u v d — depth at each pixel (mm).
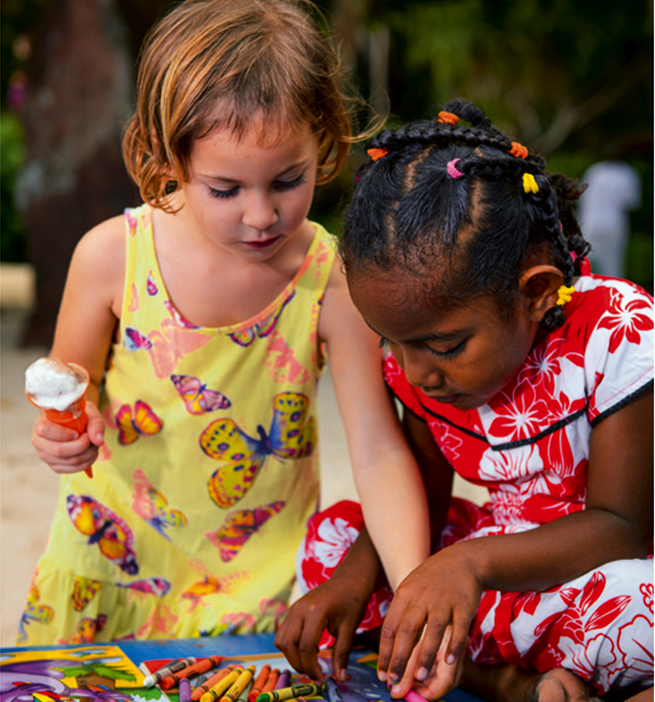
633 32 9250
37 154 5473
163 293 1662
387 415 1638
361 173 1399
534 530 1335
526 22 9000
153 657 1479
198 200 1454
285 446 1746
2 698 1271
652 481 1396
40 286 5574
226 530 1763
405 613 1203
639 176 9047
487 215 1257
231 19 1454
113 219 1702
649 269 8938
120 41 5434
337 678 1415
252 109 1365
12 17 6199
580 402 1421
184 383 1688
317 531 1644
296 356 1705
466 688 1485
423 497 1573
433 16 8688
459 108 1457
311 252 1680
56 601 1729
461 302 1246
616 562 1311
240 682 1354
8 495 2938
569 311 1434
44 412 1454
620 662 1307
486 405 1502
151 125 1491
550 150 9391
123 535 1751
